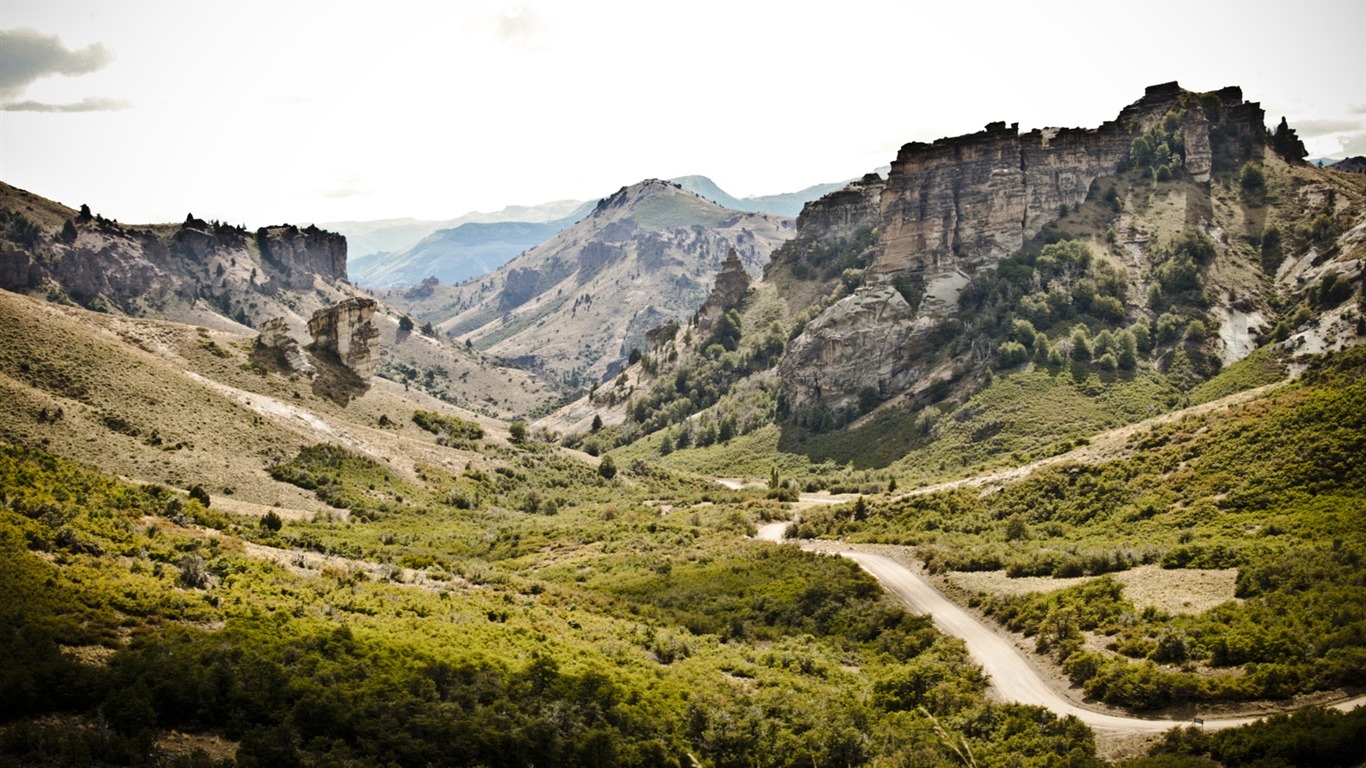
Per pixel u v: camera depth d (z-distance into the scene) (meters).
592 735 48.22
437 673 52.81
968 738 56.12
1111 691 58.31
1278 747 45.81
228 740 41.09
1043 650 68.56
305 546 84.06
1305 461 85.88
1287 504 82.50
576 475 171.62
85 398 110.38
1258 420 97.69
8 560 51.91
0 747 36.03
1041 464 117.88
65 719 39.41
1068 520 101.12
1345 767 44.19
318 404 153.25
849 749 53.22
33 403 101.31
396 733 43.69
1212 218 199.00
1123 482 101.75
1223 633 60.03
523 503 146.38
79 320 140.25
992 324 190.62
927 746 53.78
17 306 122.62
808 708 59.38
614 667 63.78
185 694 41.78
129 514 73.94
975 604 81.62
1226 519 84.50
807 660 73.00
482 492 144.12
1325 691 52.06
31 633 44.25
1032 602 76.44
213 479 105.44
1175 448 102.50
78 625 47.28
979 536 102.88
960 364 186.62
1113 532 92.88
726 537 117.56
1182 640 60.25
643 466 191.25
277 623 55.03
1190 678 55.97
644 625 79.75
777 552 103.38
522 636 66.81
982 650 71.25
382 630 59.00
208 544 70.44
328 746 41.62
